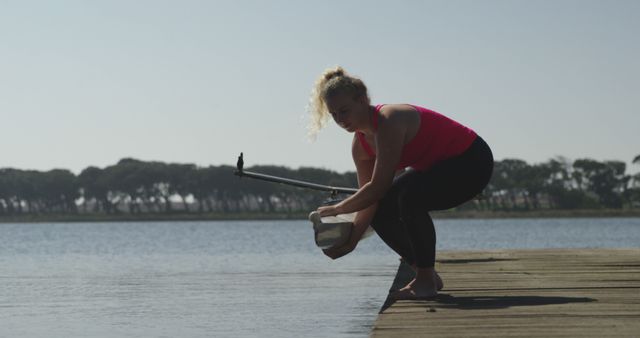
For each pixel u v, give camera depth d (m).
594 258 7.26
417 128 4.10
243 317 5.32
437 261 7.19
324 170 109.38
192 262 15.62
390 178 4.07
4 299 6.91
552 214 113.44
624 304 3.88
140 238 44.69
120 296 7.12
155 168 112.88
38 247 29.42
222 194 112.75
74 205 117.12
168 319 5.31
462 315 3.59
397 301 4.12
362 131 4.17
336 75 4.23
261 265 13.45
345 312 5.55
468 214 117.56
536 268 6.16
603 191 110.81
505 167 113.31
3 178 116.06
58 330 4.86
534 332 3.13
